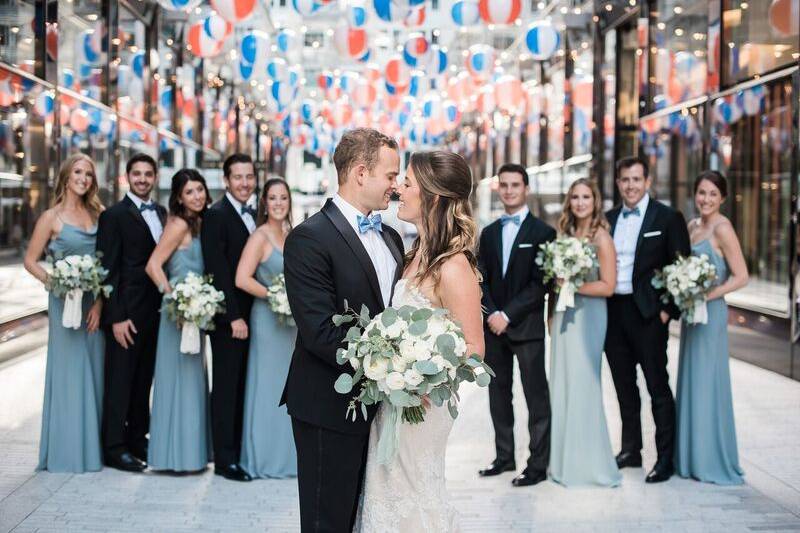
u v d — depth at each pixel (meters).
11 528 3.74
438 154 2.67
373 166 2.72
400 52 11.58
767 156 7.45
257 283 4.45
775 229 7.35
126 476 4.56
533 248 4.49
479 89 12.87
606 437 4.46
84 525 3.79
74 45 8.84
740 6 7.81
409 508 2.64
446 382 2.37
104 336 4.79
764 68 7.43
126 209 4.73
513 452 4.67
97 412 4.69
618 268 4.70
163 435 4.59
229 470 4.53
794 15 6.90
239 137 20.38
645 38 9.95
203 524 3.82
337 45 9.05
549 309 4.57
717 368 4.54
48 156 8.18
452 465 4.82
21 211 7.73
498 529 3.78
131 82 10.88
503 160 18.20
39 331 8.47
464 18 8.08
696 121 8.73
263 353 4.54
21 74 7.55
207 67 15.96
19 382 6.98
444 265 2.60
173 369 4.57
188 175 4.61
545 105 13.90
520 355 4.51
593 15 11.06
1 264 7.41
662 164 9.63
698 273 4.31
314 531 2.72
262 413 4.54
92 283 4.51
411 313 2.39
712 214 4.70
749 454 5.02
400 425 2.61
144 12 11.29
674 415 4.64
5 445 5.17
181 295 4.35
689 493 4.32
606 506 4.10
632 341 4.68
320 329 2.62
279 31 10.82
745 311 7.99
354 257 2.71
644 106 10.09
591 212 4.47
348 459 2.72
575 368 4.45
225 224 4.56
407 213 2.70
